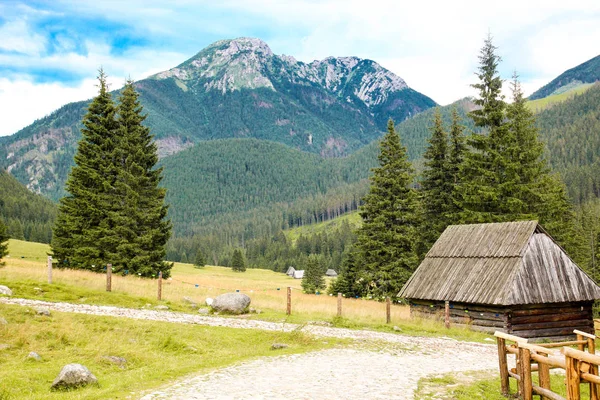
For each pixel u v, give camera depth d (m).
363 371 14.80
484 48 46.28
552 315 28.91
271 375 13.71
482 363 17.92
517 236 30.36
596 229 75.31
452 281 31.25
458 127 49.06
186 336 19.30
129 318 20.62
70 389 12.11
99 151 45.03
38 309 18.67
